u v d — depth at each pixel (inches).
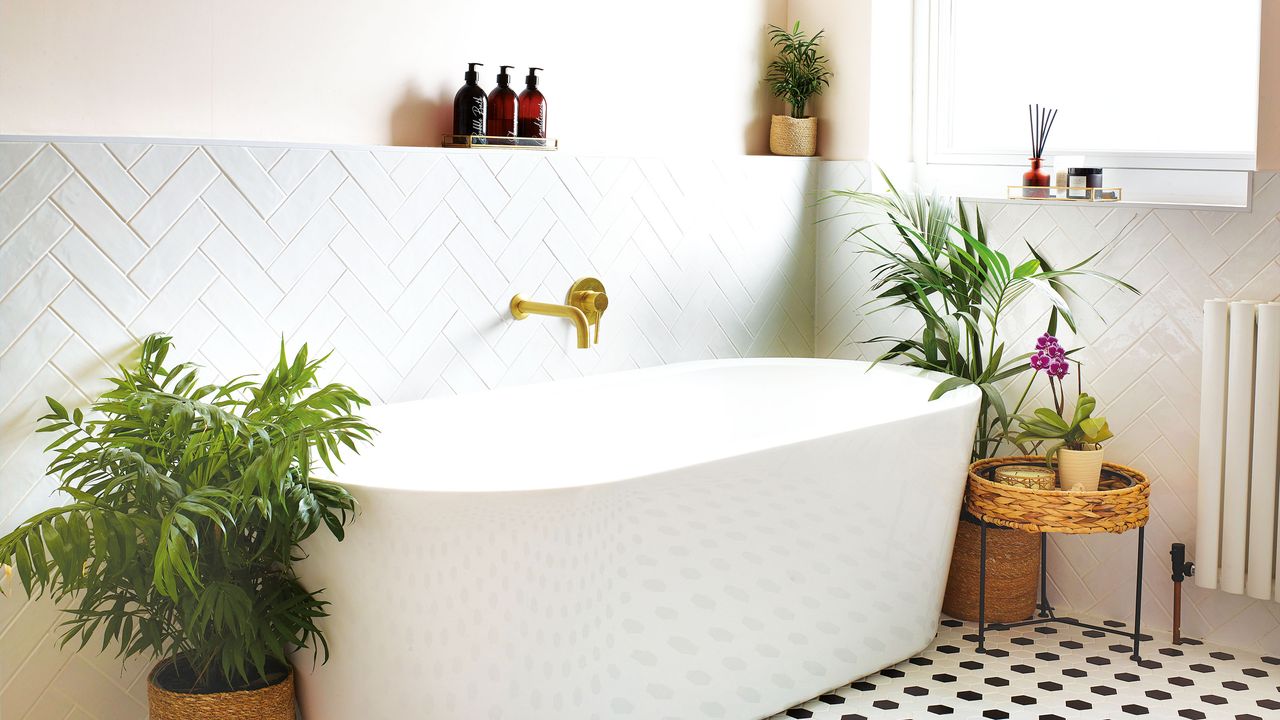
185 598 86.8
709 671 102.8
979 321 144.0
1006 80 149.9
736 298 149.2
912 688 116.6
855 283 155.2
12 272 92.7
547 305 122.1
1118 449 132.7
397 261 115.6
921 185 157.0
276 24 109.5
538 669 91.5
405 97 119.5
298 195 108.0
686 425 135.0
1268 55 118.0
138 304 99.2
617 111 139.3
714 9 149.3
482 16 124.9
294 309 109.0
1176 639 127.6
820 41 156.2
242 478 84.4
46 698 96.4
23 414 93.9
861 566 113.5
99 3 98.8
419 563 87.8
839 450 107.0
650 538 95.0
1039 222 137.5
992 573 132.5
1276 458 118.4
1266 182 120.2
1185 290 126.3
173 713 88.7
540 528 88.0
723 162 145.3
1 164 91.6
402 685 91.1
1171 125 136.1
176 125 104.0
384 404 116.0
